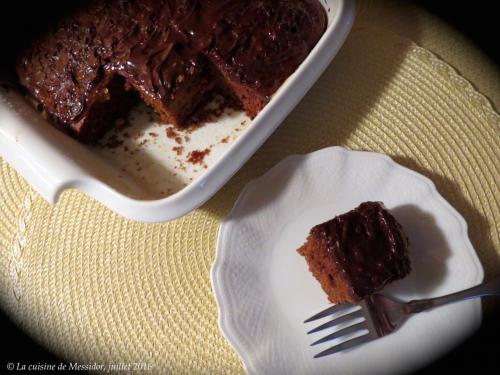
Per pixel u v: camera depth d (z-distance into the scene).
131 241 0.43
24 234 0.44
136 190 0.45
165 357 0.39
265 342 0.38
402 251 0.38
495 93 0.47
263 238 0.41
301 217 0.42
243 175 0.45
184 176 0.47
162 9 0.46
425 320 0.39
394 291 0.39
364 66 0.48
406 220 0.41
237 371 0.39
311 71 0.43
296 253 0.41
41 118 0.45
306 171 0.42
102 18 0.47
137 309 0.41
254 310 0.39
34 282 0.42
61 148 0.42
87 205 0.44
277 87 0.45
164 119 0.49
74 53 0.47
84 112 0.46
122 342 0.40
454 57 0.48
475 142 0.44
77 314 0.41
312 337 0.38
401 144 0.45
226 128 0.49
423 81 0.47
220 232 0.41
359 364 0.38
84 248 0.43
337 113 0.47
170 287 0.41
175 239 0.43
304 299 0.40
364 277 0.37
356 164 0.43
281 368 0.37
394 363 0.38
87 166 0.43
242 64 0.45
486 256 0.41
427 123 0.45
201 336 0.40
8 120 0.42
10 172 0.46
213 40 0.45
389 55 0.48
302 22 0.46
